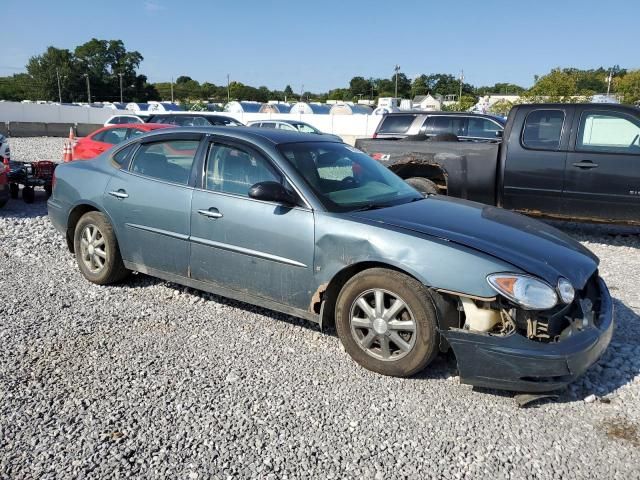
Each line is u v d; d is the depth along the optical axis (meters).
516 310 3.49
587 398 3.65
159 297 5.33
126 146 5.44
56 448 3.02
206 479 2.81
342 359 4.16
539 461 3.03
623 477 2.92
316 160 4.57
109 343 4.32
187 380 3.79
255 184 4.23
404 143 8.79
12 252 6.82
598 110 7.59
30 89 102.81
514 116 8.09
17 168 10.66
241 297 4.58
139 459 2.95
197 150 4.82
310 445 3.11
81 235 5.64
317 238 4.05
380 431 3.26
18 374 3.79
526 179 7.99
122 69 106.12
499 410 3.52
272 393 3.65
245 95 117.12
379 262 3.84
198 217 4.66
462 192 8.41
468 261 3.56
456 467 2.96
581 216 7.82
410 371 3.78
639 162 7.33
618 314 5.22
